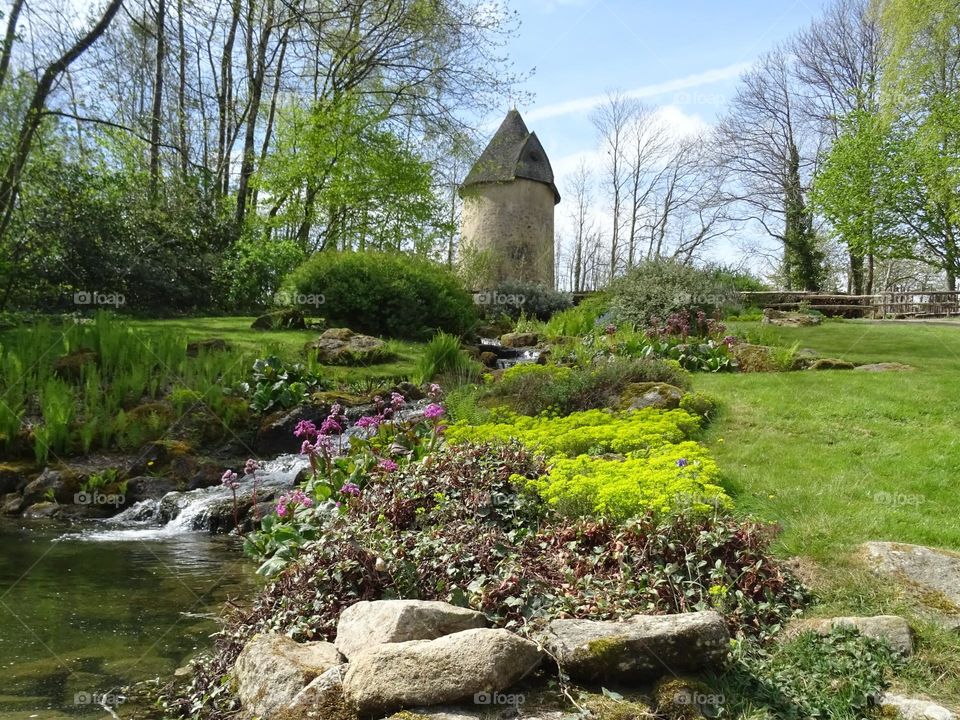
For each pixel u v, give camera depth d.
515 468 6.66
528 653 3.77
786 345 15.70
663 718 3.48
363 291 17.31
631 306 17.67
